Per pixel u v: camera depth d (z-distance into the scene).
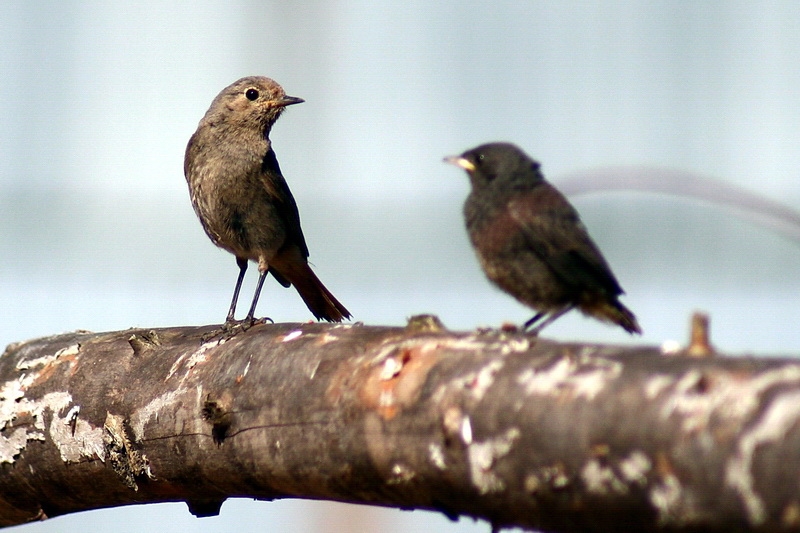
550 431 7.39
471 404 7.97
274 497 10.45
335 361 9.40
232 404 10.10
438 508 8.67
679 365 7.00
